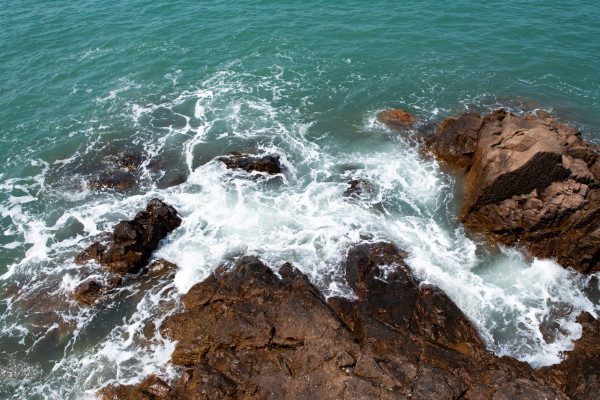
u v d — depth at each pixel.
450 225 24.56
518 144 22.94
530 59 40.03
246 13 49.03
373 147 30.72
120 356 18.70
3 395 17.80
